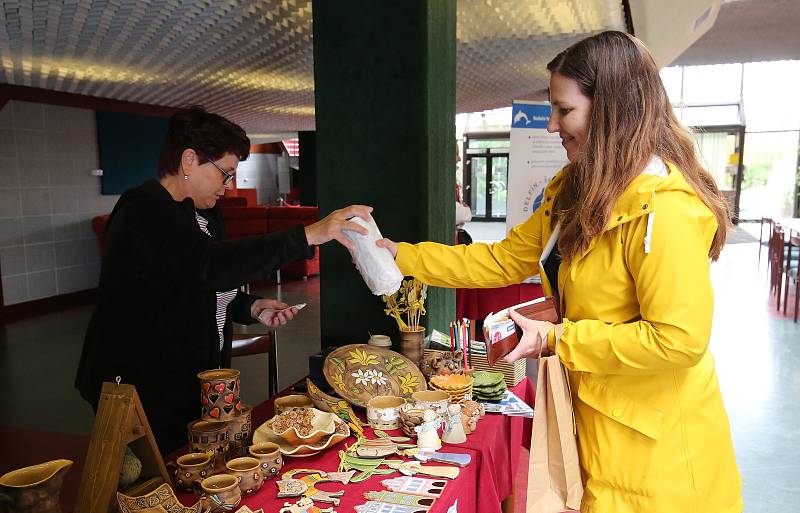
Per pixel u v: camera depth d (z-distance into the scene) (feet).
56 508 3.56
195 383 6.01
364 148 7.93
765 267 34.42
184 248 5.17
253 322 7.18
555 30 14.82
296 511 4.27
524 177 15.14
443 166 8.63
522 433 7.79
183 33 14.40
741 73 51.83
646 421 4.30
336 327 8.26
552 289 4.99
